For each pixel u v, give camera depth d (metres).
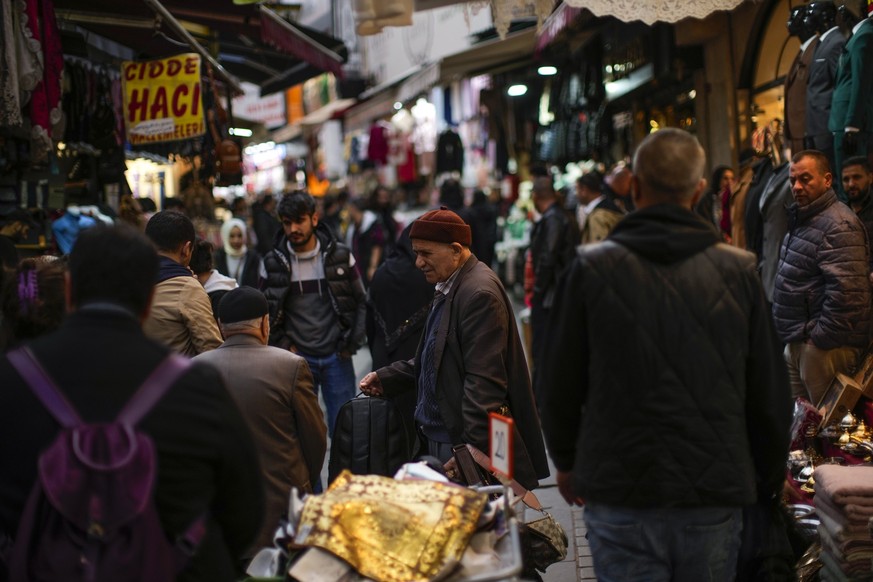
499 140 18.39
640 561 3.22
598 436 3.21
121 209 9.42
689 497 3.13
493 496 4.17
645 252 3.19
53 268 3.76
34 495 2.50
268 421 4.44
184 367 2.64
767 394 3.24
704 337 3.16
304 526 3.09
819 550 4.55
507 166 18.55
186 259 5.17
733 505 3.18
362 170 27.30
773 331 3.28
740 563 3.48
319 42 13.29
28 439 2.52
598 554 3.30
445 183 11.54
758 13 10.31
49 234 8.43
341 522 3.07
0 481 2.55
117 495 2.46
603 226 9.60
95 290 2.67
